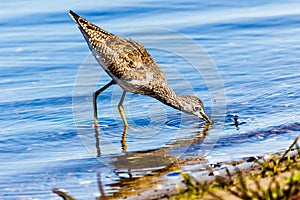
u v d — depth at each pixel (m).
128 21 23.56
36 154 13.02
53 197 10.73
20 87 17.59
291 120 14.36
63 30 22.97
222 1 26.19
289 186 8.27
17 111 15.69
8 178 11.67
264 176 9.50
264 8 25.25
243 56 19.80
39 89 17.38
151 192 10.34
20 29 23.06
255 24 23.16
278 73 18.03
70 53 20.61
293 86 16.80
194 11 24.86
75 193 10.77
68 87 17.52
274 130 13.77
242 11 24.83
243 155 12.23
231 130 13.97
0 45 21.41
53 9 24.95
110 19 23.81
